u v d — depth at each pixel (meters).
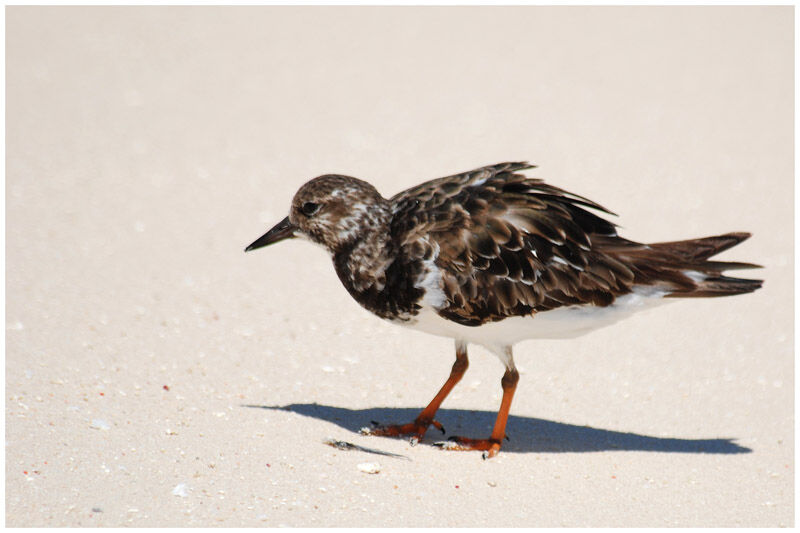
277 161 21.44
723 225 18.36
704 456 11.30
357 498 9.80
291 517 9.32
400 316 11.03
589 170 20.89
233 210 19.08
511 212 10.79
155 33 29.52
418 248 10.70
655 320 15.43
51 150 21.30
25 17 30.23
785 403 12.78
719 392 13.09
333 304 15.66
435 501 9.90
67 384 11.93
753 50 28.06
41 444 10.30
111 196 19.27
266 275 16.58
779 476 10.84
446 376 13.41
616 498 10.20
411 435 11.45
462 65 27.34
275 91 25.64
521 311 10.68
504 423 11.23
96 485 9.62
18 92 24.45
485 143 22.30
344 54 28.17
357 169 20.86
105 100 24.45
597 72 26.66
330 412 11.91
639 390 13.13
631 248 11.02
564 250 10.72
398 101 25.00
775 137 22.83
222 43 28.97
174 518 9.14
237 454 10.49
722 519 9.84
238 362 13.30
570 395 12.95
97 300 14.91
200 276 16.25
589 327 11.09
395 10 31.81
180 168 20.91
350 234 10.97
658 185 20.25
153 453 10.36
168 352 13.38
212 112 24.16
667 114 24.08
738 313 15.61
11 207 18.30
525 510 9.83
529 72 26.75
